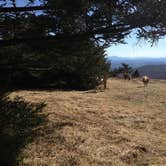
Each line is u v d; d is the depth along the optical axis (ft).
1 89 18.62
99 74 76.59
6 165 19.11
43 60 17.44
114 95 67.15
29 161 26.40
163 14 14.49
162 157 30.42
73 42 16.19
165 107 56.59
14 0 16.08
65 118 41.24
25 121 19.72
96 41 16.14
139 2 14.61
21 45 16.89
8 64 17.60
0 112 18.90
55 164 27.04
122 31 15.38
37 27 16.11
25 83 63.87
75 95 63.00
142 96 66.95
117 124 41.68
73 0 14.47
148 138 36.29
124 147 32.22
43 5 15.49
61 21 15.62
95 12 15.21
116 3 14.79
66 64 18.02
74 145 31.53
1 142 18.84
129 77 116.67
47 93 62.90
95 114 45.70
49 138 31.37
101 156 29.66
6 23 16.38
